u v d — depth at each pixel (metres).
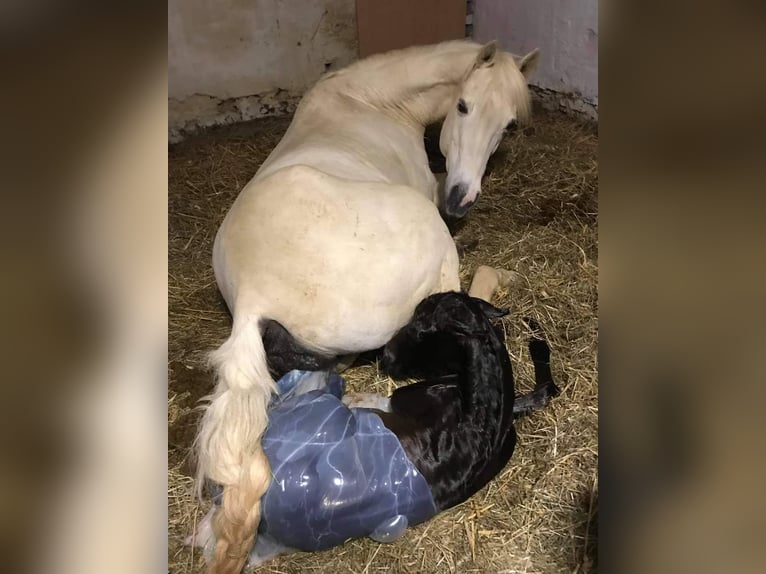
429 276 1.94
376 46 4.04
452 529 1.69
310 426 1.64
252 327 1.70
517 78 2.37
